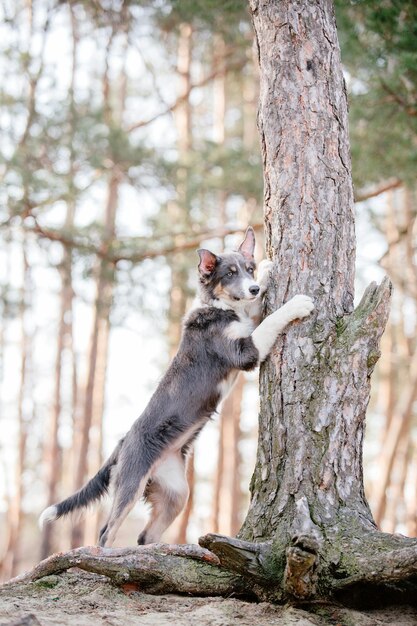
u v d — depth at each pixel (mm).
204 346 6562
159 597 4953
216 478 18672
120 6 14344
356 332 5215
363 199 12859
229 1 10930
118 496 6395
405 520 22141
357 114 11328
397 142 12070
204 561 5055
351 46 9984
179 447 6621
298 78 5613
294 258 5496
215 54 18734
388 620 4617
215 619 4457
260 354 5480
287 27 5668
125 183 16203
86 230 14453
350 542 4738
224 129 20766
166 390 6617
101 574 5039
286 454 5160
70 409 23188
